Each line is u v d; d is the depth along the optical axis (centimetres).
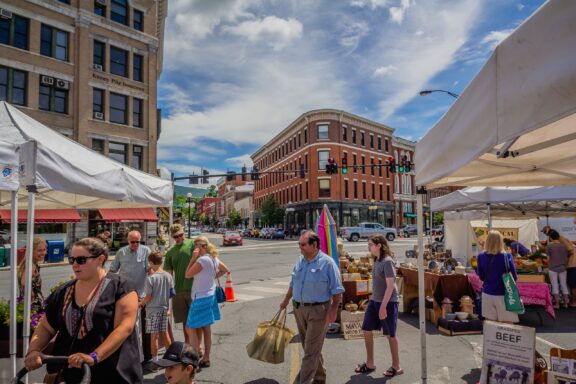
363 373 480
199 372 489
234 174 2462
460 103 297
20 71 2325
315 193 4684
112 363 235
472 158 272
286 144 5616
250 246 3391
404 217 5650
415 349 572
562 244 841
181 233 555
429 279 741
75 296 244
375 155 5222
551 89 183
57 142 453
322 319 404
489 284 518
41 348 241
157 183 628
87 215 2517
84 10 2542
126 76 2777
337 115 4734
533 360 364
